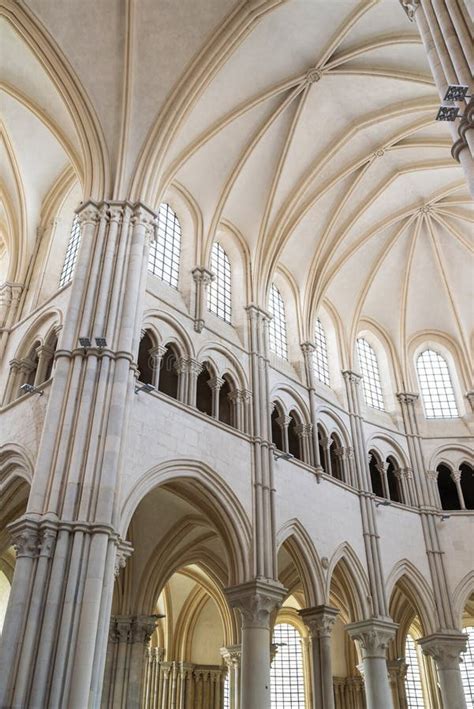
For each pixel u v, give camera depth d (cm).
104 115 2341
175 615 3553
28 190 2802
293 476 2514
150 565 2634
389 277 3494
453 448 3309
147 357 2575
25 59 2358
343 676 3609
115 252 2130
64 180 2855
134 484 1856
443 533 3041
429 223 3341
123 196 2248
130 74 2306
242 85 2481
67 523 1599
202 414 2223
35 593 1500
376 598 2606
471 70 1323
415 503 3092
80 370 1864
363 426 3116
